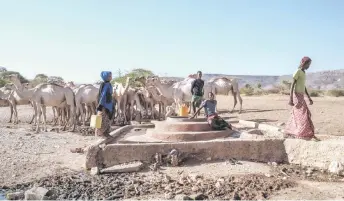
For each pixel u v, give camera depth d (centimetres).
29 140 1373
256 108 2441
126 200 716
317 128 1475
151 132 1180
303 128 1028
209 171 904
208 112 1184
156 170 923
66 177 881
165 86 1997
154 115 2227
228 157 998
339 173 896
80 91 1861
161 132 1109
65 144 1305
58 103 1669
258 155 1012
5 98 2047
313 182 832
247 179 832
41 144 1295
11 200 725
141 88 2203
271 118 1880
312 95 4422
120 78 3091
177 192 749
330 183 825
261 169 926
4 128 1739
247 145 1010
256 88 5488
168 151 977
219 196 726
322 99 3459
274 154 1017
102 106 1070
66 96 1681
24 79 3703
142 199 720
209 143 993
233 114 2117
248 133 1167
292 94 1044
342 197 722
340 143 955
